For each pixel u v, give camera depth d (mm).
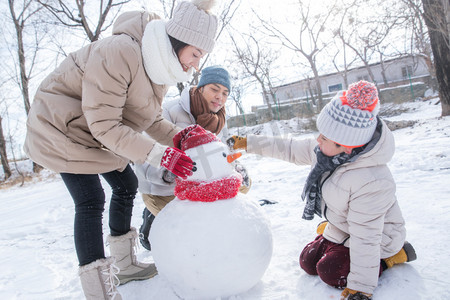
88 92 1681
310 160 2115
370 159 1696
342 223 1823
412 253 1814
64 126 1757
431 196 2801
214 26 1925
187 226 1621
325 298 1648
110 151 1921
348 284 1631
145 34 1828
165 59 1807
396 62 27766
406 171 3881
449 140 5539
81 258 1658
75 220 1720
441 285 1596
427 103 15258
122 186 2086
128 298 1892
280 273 1952
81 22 10414
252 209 1742
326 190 1822
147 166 2410
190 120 2711
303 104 15148
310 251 1921
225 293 1665
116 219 2098
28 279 2457
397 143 6309
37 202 6660
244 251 1601
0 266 2832
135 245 2146
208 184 1702
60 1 10086
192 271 1591
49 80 1868
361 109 1670
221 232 1595
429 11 9586
